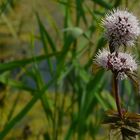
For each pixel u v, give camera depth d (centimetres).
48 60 57
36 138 72
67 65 64
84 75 57
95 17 55
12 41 107
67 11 58
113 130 36
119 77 35
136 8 89
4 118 73
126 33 34
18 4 119
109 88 69
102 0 54
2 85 81
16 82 58
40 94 50
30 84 84
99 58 35
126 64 35
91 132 60
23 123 77
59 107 62
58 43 85
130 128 36
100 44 51
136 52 53
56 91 56
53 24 65
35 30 108
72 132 55
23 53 102
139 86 36
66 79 61
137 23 35
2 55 101
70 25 59
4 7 63
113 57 35
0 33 109
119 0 53
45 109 57
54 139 56
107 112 37
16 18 113
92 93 54
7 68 53
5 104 79
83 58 88
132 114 37
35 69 57
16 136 72
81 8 56
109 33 34
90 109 56
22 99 83
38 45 103
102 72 54
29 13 115
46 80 87
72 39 54
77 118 55
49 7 119
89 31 57
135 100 60
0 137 48
